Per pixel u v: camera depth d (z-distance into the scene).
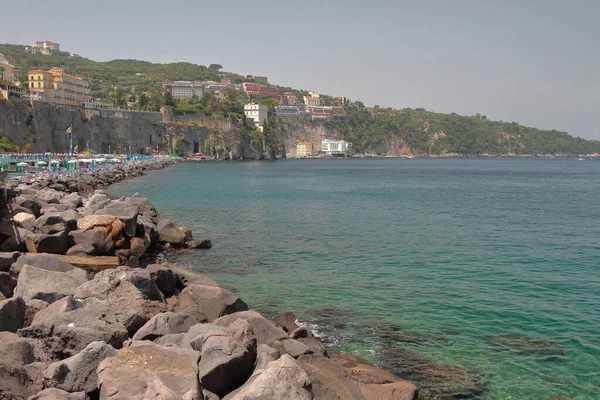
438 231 41.09
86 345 11.89
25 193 39.47
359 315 19.69
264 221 46.19
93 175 84.06
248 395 9.12
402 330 18.11
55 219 25.67
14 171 70.50
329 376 12.23
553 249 33.47
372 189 90.50
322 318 19.31
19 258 18.80
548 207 61.25
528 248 33.75
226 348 10.33
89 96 197.50
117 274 16.80
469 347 16.61
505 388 13.86
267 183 101.81
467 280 25.14
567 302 21.47
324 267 27.86
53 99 168.12
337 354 15.29
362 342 16.97
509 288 23.66
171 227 32.75
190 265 27.92
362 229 41.78
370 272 26.72
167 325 13.63
